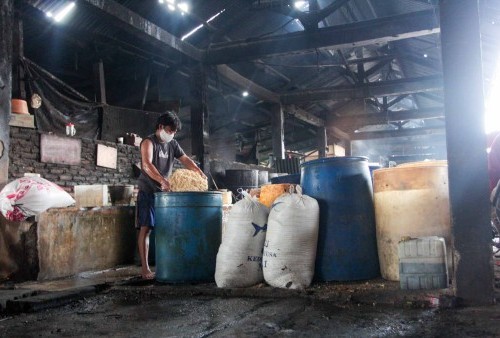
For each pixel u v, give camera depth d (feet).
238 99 44.47
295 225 11.16
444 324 7.77
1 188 16.06
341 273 11.75
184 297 10.98
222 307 9.72
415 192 11.41
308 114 49.96
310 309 9.23
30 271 13.67
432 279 10.21
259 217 11.76
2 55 16.60
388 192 11.73
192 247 12.49
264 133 54.65
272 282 11.12
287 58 38.40
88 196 18.57
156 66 33.78
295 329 7.77
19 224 13.82
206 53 32.07
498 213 12.37
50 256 14.10
